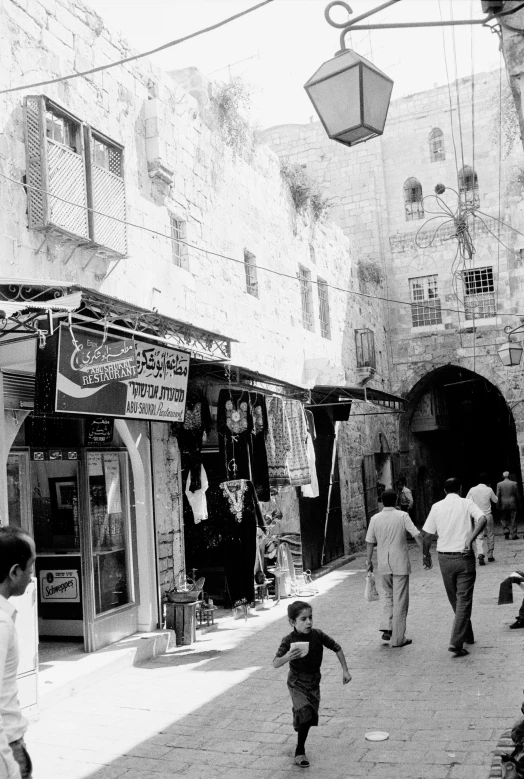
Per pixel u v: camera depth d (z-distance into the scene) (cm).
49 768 535
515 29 395
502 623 914
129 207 977
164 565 997
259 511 1116
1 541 294
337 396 1550
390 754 520
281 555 1259
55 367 666
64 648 862
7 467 760
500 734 539
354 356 2059
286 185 1652
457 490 802
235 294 1307
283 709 645
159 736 593
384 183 2450
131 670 816
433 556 1755
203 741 576
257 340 1391
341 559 1712
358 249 2453
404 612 842
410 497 2014
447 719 582
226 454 1053
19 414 749
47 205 758
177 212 1115
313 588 1309
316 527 1591
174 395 906
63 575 901
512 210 2266
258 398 1112
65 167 791
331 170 2509
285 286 1585
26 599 648
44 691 693
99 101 928
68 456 850
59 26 855
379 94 463
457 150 2373
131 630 927
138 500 969
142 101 1039
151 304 1006
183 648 923
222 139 1302
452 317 2348
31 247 768
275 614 1116
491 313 2198
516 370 2262
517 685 652
